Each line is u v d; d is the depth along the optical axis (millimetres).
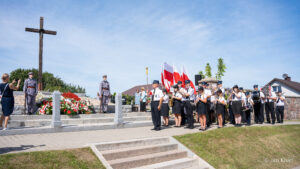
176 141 7672
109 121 11234
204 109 9336
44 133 8273
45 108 10906
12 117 9539
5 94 7801
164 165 6086
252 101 11531
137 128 10047
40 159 5004
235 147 8227
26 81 10594
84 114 11250
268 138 9820
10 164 4617
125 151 6250
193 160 6766
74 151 5668
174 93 10500
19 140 6887
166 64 13914
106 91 12305
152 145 7188
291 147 9648
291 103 19016
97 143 6340
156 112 9422
